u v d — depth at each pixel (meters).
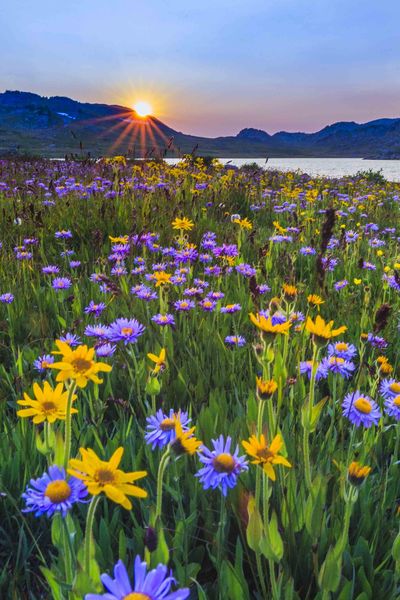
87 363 1.19
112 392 2.76
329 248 5.62
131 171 11.09
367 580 1.63
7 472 2.10
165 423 1.68
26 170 13.30
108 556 1.70
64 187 8.54
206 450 1.38
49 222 6.19
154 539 1.23
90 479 0.92
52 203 7.09
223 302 3.96
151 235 5.37
